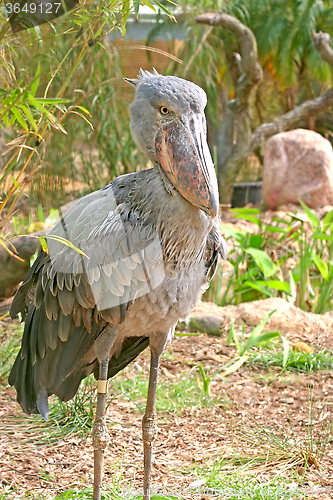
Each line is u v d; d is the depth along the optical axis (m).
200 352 7.71
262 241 9.89
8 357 6.67
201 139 3.65
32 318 4.34
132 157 11.98
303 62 16.33
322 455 5.32
